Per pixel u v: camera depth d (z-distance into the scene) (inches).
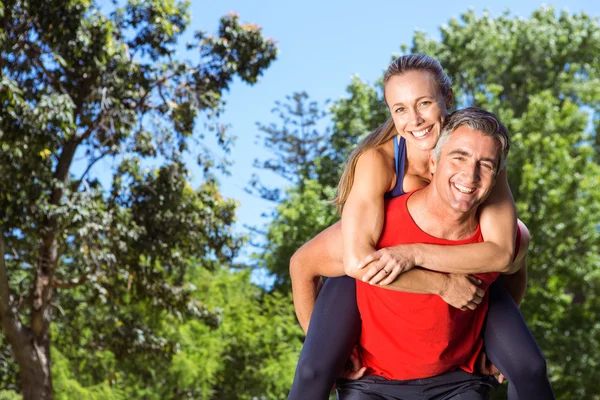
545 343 885.2
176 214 643.5
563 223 918.4
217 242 668.7
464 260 108.2
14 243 618.2
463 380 121.1
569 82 1240.2
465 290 109.1
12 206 557.9
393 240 112.4
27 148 532.4
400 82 114.7
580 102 1254.9
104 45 568.1
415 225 111.3
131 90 651.5
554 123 1011.9
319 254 126.0
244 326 976.3
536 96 1049.5
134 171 629.6
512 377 117.2
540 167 945.5
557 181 920.3
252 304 1027.9
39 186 548.4
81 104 621.6
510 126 987.9
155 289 673.0
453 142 106.0
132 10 642.2
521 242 116.9
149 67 644.7
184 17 664.4
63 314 653.3
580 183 928.3
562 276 993.5
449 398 121.0
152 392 911.0
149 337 706.2
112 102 608.7
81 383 839.7
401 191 116.4
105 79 608.4
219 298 994.7
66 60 581.9
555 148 943.0
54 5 536.7
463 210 106.3
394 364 119.3
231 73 663.8
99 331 703.1
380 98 1085.8
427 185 116.1
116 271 623.5
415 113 113.8
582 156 983.0
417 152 116.2
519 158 935.7
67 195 568.1
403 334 115.6
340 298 122.4
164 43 647.8
